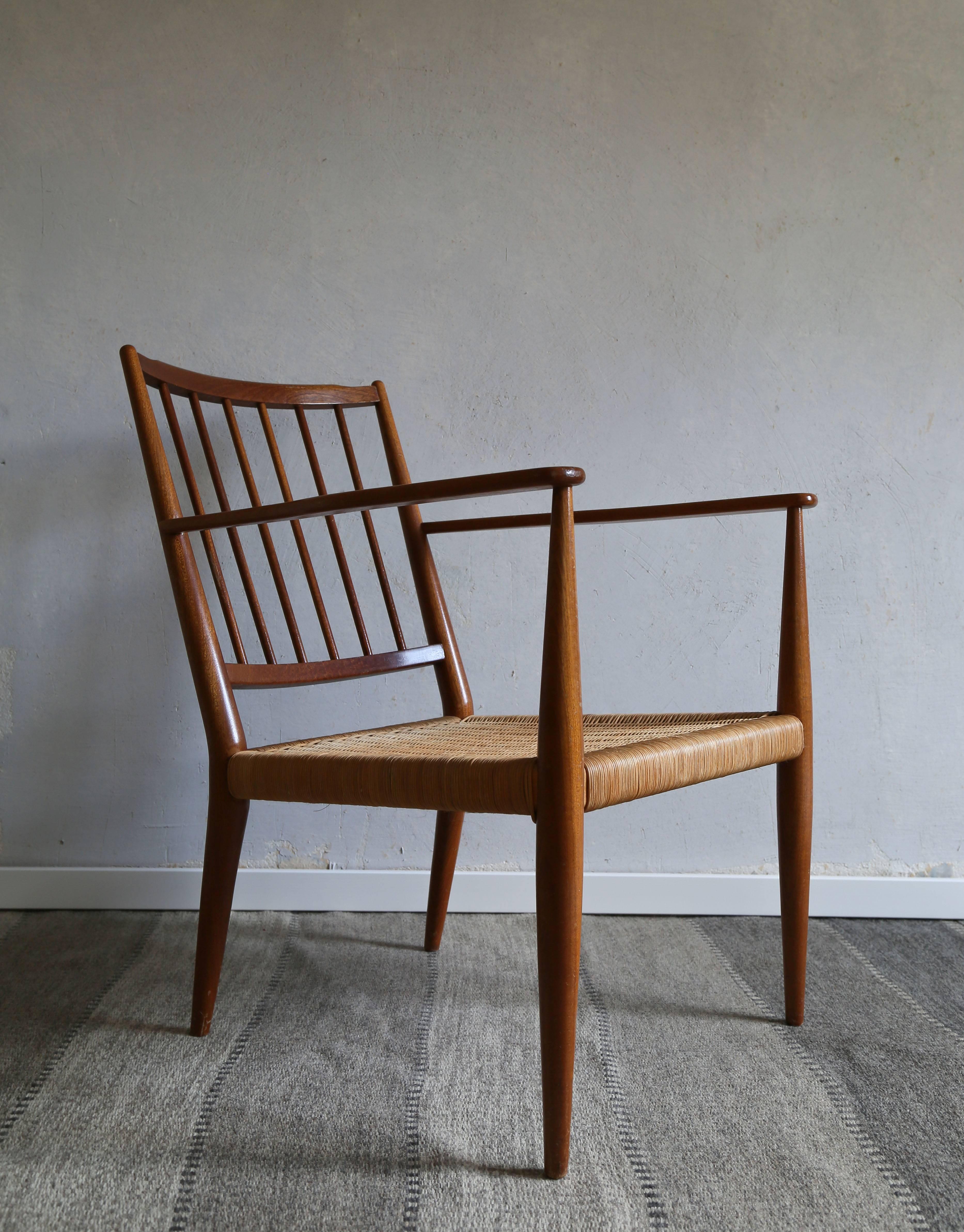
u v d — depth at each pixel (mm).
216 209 1284
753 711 1104
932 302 1272
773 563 1280
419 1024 919
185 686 1300
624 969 1066
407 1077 808
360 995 995
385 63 1281
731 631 1283
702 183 1279
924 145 1272
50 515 1293
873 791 1280
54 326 1288
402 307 1285
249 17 1282
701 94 1279
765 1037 884
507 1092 780
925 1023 918
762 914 1263
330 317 1288
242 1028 910
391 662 1067
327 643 1046
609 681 1289
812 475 1278
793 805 926
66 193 1284
